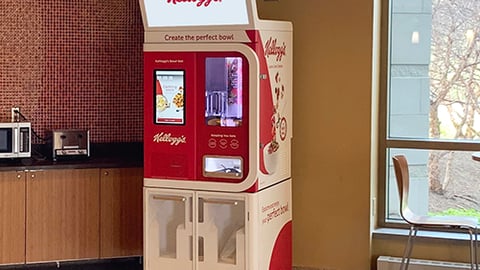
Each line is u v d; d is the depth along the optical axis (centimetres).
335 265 587
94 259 593
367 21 566
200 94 506
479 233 560
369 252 577
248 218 498
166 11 505
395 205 601
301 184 593
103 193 589
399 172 500
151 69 517
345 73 575
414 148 590
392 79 598
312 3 580
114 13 636
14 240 571
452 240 559
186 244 523
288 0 586
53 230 579
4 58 614
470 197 581
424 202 594
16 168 564
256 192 498
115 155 640
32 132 625
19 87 620
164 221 544
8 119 618
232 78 496
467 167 580
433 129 591
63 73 629
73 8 627
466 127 582
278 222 545
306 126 588
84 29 630
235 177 501
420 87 592
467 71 579
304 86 586
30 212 573
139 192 596
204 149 508
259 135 496
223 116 501
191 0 496
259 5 593
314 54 582
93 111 638
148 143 523
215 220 523
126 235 596
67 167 577
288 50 555
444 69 585
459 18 579
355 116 574
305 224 594
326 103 582
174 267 529
